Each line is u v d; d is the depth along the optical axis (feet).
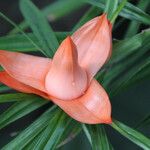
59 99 1.47
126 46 1.62
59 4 1.70
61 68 1.45
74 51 1.43
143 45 1.72
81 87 1.47
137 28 1.79
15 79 1.49
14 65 1.50
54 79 1.47
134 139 1.44
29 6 1.65
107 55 1.51
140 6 1.80
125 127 1.45
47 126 1.48
